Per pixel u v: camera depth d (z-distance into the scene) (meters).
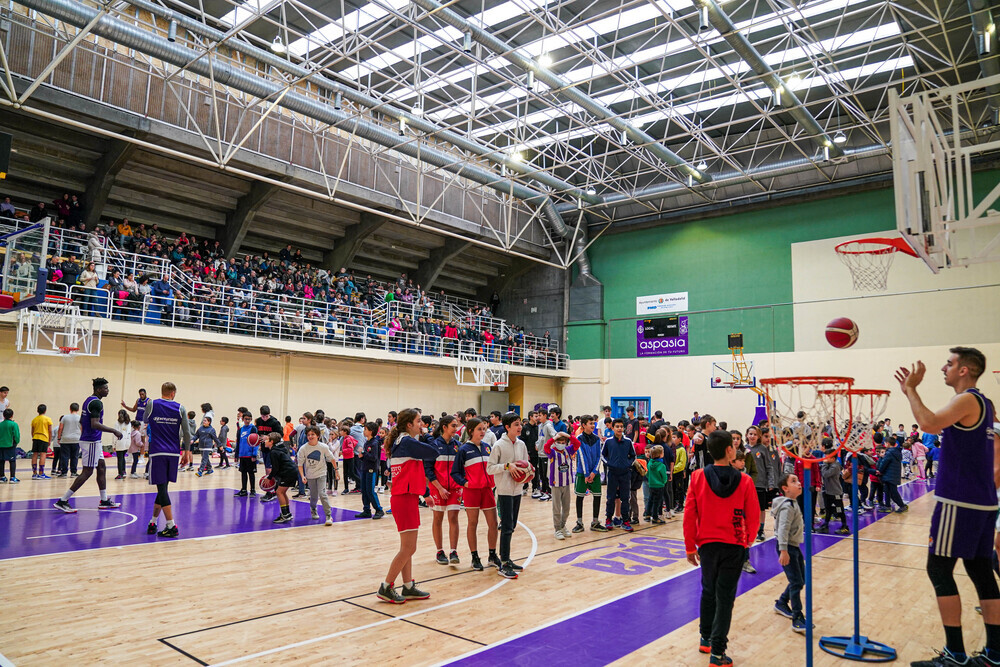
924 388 20.81
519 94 20.19
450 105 17.64
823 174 22.16
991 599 4.22
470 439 7.48
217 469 17.80
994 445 4.69
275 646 4.78
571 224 28.98
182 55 14.73
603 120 18.48
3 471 12.99
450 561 7.60
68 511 10.09
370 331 22.70
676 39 17.47
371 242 26.86
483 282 32.22
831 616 5.88
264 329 19.88
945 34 14.54
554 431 10.49
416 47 15.31
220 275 20.38
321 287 23.44
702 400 25.27
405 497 5.93
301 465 10.26
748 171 21.95
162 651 4.62
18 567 6.84
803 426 5.09
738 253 25.05
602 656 4.74
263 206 23.11
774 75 15.93
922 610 6.11
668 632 5.30
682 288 26.27
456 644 4.92
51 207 19.58
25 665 4.32
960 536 4.20
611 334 28.05
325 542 8.61
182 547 8.04
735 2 15.55
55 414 16.53
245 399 20.00
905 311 21.38
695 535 4.62
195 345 18.98
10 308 9.20
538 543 9.07
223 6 17.11
